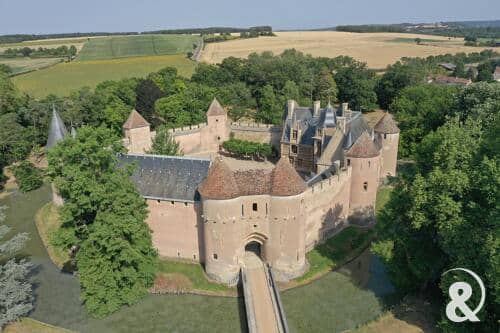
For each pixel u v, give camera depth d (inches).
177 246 2006.6
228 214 1729.8
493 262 1213.1
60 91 4800.7
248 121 4468.5
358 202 2308.1
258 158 3538.4
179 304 1740.9
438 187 1521.9
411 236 1663.4
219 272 1814.7
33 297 1750.7
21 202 2854.3
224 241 1763.0
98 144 1673.2
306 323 1609.3
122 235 1636.3
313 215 2059.5
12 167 3324.3
